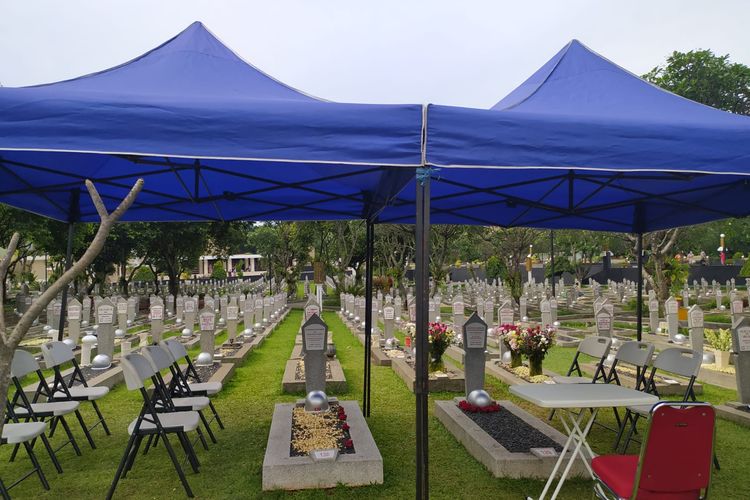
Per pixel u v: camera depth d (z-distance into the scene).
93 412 6.85
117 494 4.30
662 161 3.58
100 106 3.22
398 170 4.92
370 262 6.88
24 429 4.21
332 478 4.36
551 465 4.54
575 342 13.38
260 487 4.39
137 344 14.03
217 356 10.72
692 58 16.73
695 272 40.22
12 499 4.22
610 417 6.58
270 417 6.65
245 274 65.94
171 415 4.65
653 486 2.76
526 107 4.64
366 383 6.73
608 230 7.95
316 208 7.28
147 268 41.72
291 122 3.33
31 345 13.08
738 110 17.17
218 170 5.51
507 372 9.08
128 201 3.09
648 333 15.44
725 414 6.34
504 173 5.85
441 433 5.88
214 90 4.25
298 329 18.36
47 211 6.34
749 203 6.05
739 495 4.26
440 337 8.61
